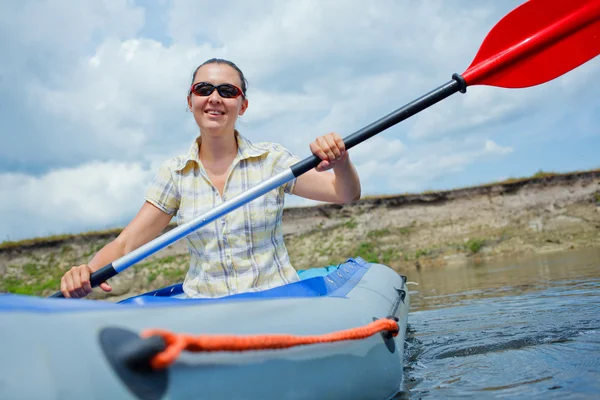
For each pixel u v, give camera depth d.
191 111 2.26
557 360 1.99
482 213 12.51
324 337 1.31
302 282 1.79
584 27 2.31
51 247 11.81
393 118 2.01
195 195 2.12
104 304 1.07
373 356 1.54
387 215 12.55
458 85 2.16
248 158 2.13
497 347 2.36
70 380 0.81
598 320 2.67
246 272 2.01
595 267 5.63
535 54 2.28
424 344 2.64
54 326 0.86
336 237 12.18
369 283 2.51
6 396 0.75
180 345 0.92
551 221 12.14
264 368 1.12
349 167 1.96
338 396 1.31
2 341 0.81
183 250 11.52
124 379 0.87
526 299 3.83
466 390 1.73
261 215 2.05
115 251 2.06
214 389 1.00
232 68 2.13
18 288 10.91
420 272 9.05
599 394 1.53
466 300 4.29
